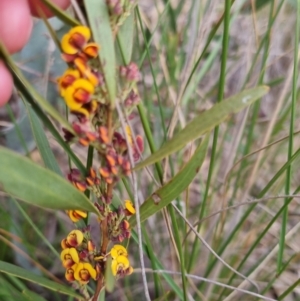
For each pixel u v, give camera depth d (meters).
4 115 0.50
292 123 0.28
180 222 0.43
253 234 0.45
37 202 0.18
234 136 0.43
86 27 0.17
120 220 0.21
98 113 0.19
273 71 0.60
